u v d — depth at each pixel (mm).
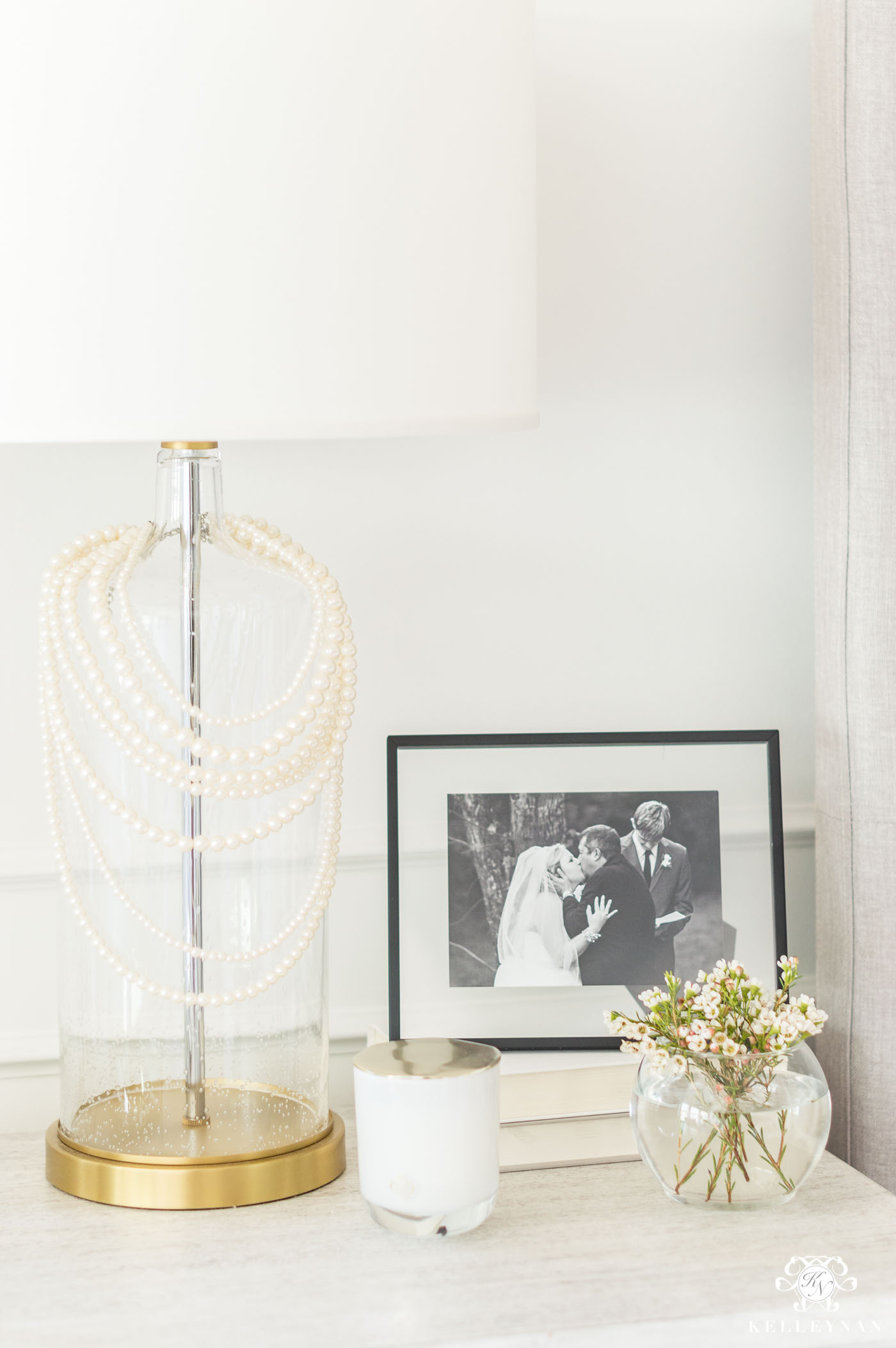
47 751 836
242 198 628
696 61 1102
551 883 1036
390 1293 716
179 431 634
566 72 1077
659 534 1133
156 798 815
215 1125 861
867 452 1009
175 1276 732
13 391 639
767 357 1141
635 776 1053
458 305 686
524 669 1117
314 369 646
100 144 620
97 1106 879
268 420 642
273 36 624
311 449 1067
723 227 1122
